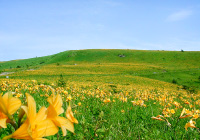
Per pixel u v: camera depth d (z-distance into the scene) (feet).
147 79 192.54
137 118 14.90
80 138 7.60
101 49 455.63
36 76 185.98
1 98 2.44
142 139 10.25
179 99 46.16
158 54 381.60
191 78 216.33
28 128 2.29
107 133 7.93
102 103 21.11
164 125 12.35
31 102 2.63
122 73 252.42
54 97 3.18
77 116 11.56
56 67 295.48
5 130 6.88
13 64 434.71
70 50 457.27
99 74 233.35
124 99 22.03
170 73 240.32
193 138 11.02
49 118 2.78
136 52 409.90
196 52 376.68
